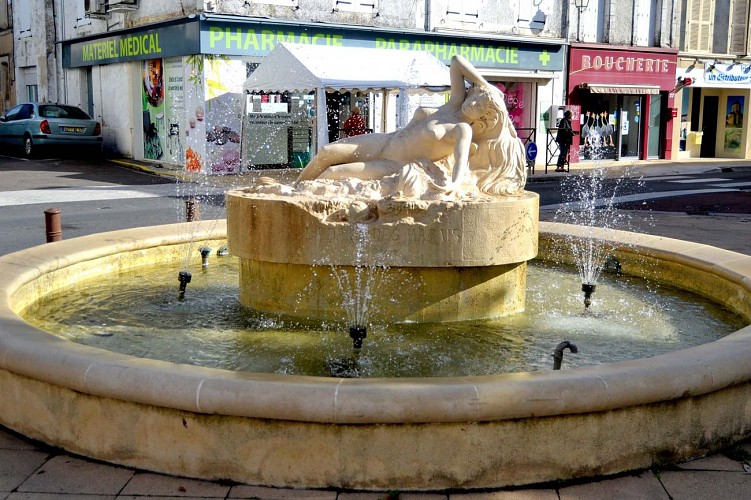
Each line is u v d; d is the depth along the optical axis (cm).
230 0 2027
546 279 842
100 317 669
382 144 693
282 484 402
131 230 919
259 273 669
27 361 441
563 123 2447
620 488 404
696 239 1223
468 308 652
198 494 395
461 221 621
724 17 3027
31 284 698
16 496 391
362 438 395
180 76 2138
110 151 2541
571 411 400
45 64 2839
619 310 711
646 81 2864
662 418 423
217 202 1592
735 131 3112
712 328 656
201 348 582
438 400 389
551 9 2659
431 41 2403
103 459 428
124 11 2294
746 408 454
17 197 1612
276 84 1875
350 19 2241
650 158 2962
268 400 392
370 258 624
